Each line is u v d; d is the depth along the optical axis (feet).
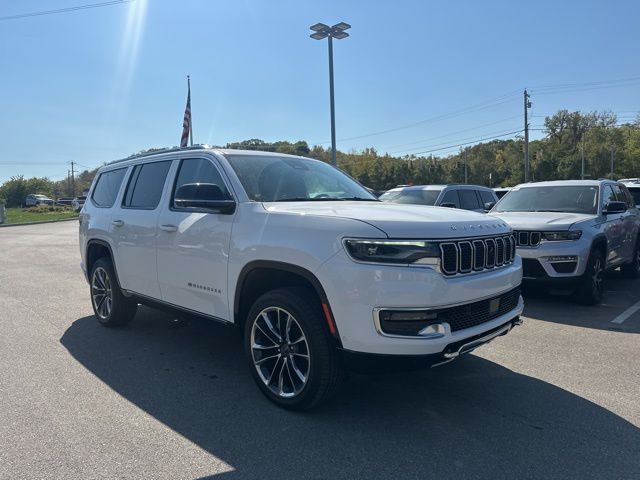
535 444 10.65
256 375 12.87
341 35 64.03
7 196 291.79
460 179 324.80
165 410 12.35
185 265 14.70
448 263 10.93
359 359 10.77
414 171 256.52
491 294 11.80
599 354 16.46
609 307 23.11
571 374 14.69
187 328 19.93
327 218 11.39
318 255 11.06
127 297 18.42
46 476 9.43
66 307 23.77
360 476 9.48
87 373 14.87
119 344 17.74
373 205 13.32
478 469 9.70
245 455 10.23
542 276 22.54
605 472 9.60
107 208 19.33
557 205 27.02
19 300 25.43
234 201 13.50
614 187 29.17
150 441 10.79
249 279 12.96
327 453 10.30
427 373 14.80
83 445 10.61
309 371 11.51
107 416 12.00
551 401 12.84
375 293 10.37
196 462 9.97
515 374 14.71
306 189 14.98
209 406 12.58
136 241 16.84
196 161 15.58
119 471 9.63
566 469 9.70
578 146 291.99
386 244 10.46
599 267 23.73
